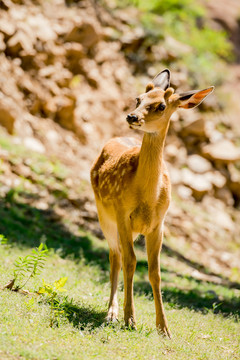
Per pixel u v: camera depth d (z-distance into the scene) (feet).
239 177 68.39
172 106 21.71
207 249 56.24
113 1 77.10
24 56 58.80
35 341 17.40
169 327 23.15
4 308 19.67
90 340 18.78
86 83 64.28
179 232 56.65
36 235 38.73
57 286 20.02
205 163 66.80
